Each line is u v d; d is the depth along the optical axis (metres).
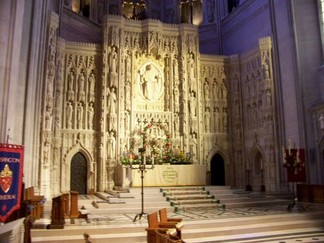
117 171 21.28
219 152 24.66
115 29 23.48
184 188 18.62
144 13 30.61
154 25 24.09
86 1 27.30
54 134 21.31
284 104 21.64
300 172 18.44
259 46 23.06
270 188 21.61
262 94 22.92
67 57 22.94
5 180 10.59
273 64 22.66
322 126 18.92
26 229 7.64
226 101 25.33
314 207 16.67
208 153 24.27
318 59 20.72
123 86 23.27
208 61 25.41
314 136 19.80
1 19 11.67
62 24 24.02
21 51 15.23
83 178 22.36
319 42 20.84
